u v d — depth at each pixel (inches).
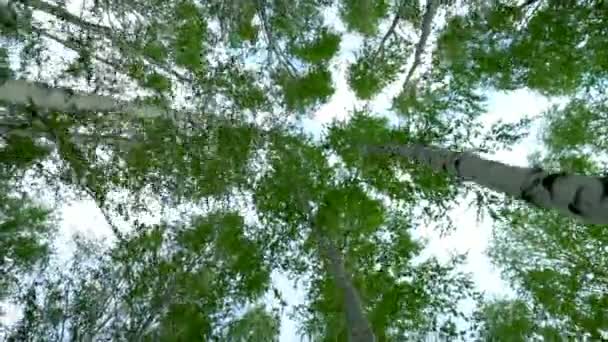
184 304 316.5
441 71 330.3
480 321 299.9
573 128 287.9
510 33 303.6
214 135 323.3
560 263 291.6
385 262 328.5
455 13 328.5
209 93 324.8
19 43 274.8
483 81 314.2
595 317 276.1
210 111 323.0
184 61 330.0
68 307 277.6
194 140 316.5
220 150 325.1
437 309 304.7
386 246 331.3
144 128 306.5
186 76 338.6
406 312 307.9
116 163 305.6
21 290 282.8
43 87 244.1
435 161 254.1
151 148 309.6
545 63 292.0
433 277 310.8
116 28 303.9
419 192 315.9
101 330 277.1
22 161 301.6
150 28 323.3
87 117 295.6
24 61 274.8
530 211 287.1
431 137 311.4
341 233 329.1
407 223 329.1
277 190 341.4
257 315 330.0
